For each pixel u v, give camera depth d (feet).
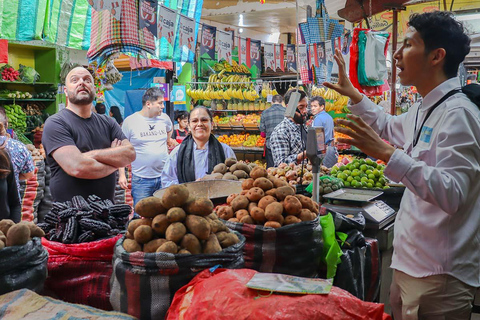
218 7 30.58
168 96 28.07
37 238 6.50
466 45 6.26
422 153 6.26
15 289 6.01
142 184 18.70
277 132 15.34
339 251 8.05
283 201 7.68
